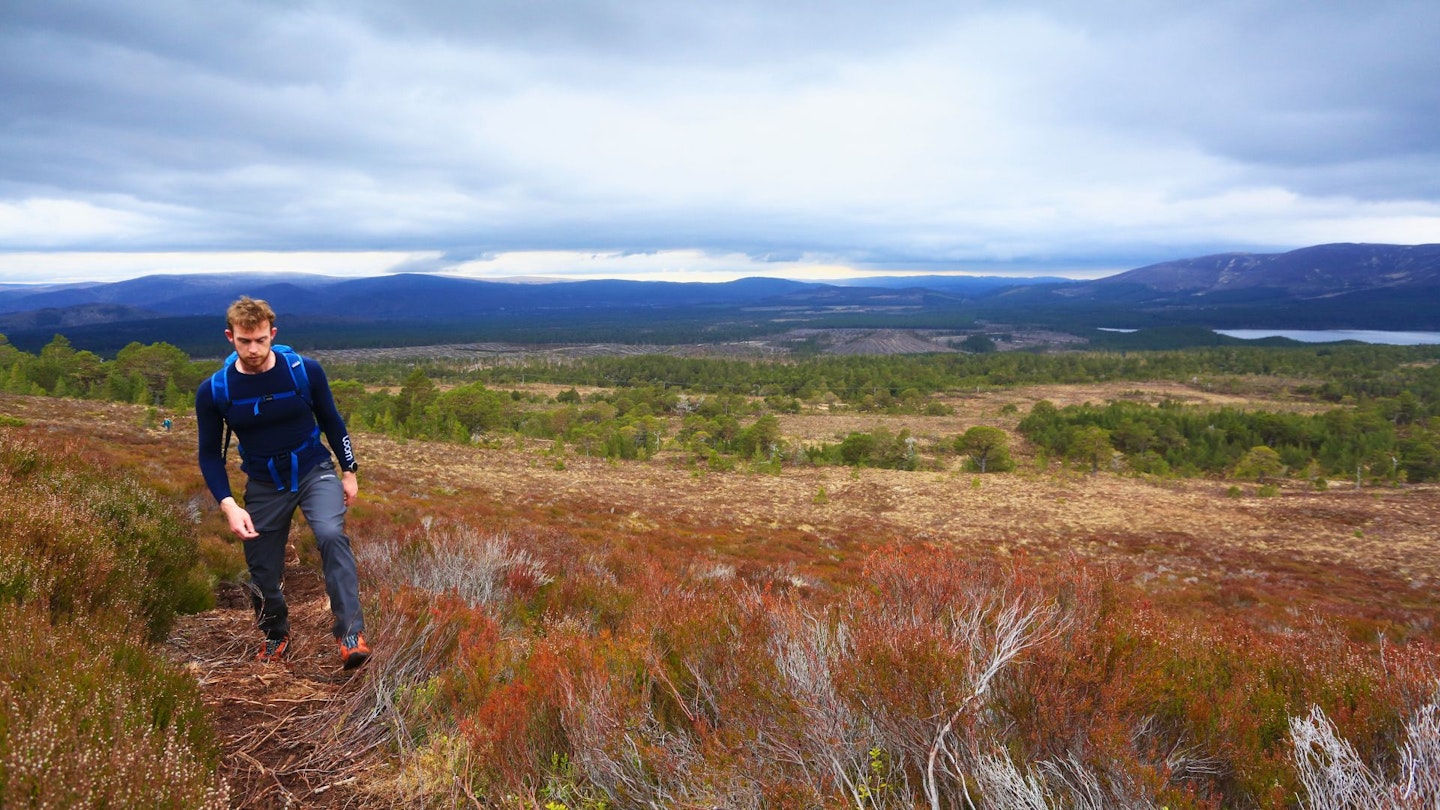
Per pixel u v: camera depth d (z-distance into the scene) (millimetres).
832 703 2229
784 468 65750
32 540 3137
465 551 5770
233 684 3066
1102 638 2682
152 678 2307
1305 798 1959
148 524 4309
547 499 34312
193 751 2045
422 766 2406
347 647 3047
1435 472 86812
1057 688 2180
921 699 2076
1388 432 107812
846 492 51688
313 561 6012
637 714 2398
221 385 3090
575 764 2314
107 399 67938
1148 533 42344
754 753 2088
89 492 4402
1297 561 36656
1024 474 66438
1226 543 40594
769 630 3002
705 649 2840
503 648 3316
